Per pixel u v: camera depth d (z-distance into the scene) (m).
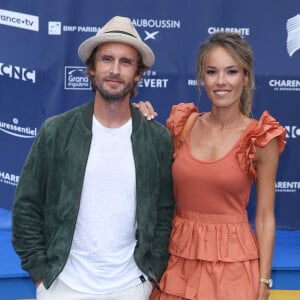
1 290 2.99
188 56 3.70
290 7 3.64
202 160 2.26
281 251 3.35
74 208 2.16
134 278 2.23
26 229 2.27
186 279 2.30
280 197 3.80
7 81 3.69
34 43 3.66
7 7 3.63
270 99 3.71
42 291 2.25
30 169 2.24
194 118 2.38
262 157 2.24
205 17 3.66
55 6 3.63
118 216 2.19
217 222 2.27
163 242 2.37
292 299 3.14
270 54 3.68
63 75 3.69
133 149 2.22
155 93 3.72
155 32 3.67
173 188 2.37
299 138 3.75
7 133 3.74
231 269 2.23
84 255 2.19
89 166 2.18
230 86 2.25
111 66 2.16
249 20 3.66
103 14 3.65
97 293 2.19
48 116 3.72
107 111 2.19
